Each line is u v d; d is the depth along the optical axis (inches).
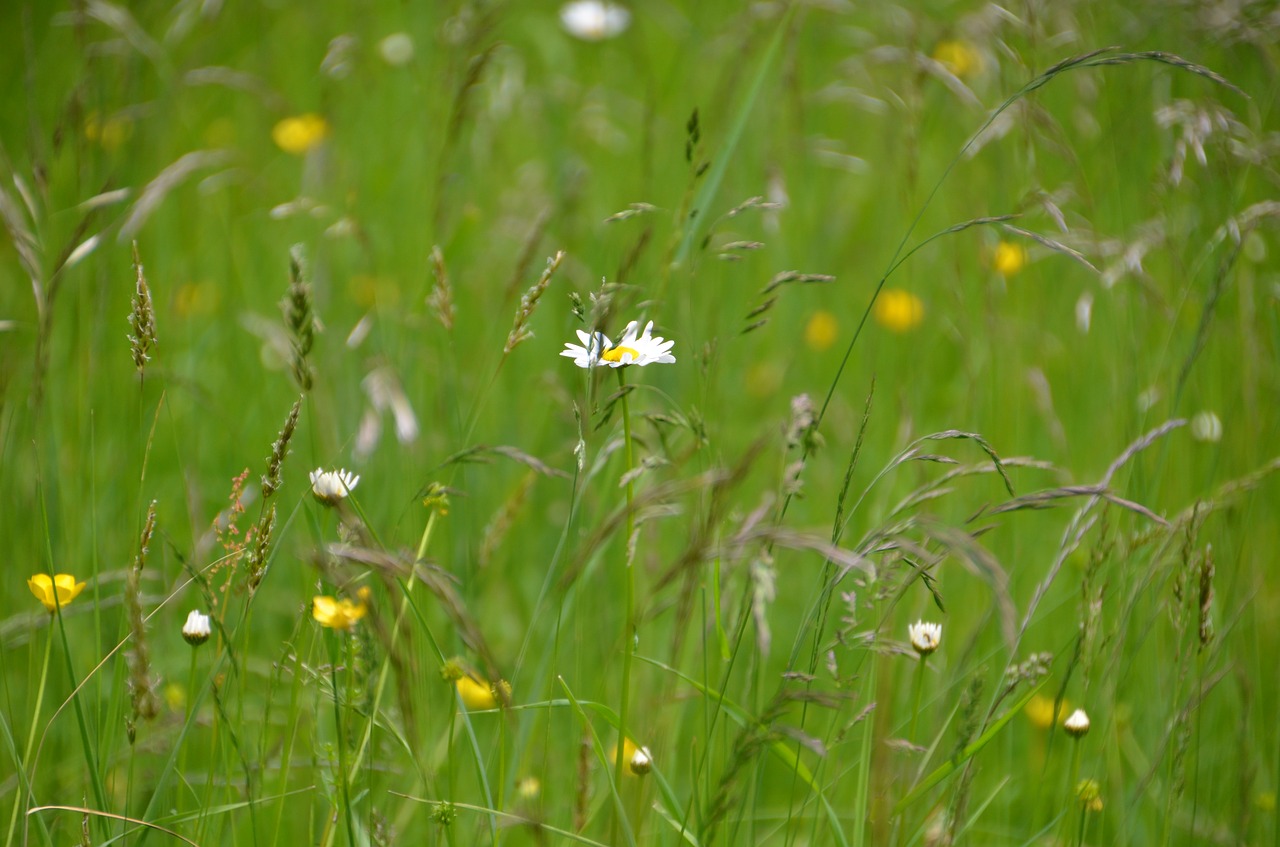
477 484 166.4
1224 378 166.1
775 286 155.6
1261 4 166.2
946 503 165.6
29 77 163.3
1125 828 156.9
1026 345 170.9
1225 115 163.5
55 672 158.1
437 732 159.2
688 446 156.3
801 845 157.8
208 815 153.6
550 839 154.9
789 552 167.0
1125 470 163.2
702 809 155.4
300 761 157.2
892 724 158.7
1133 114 170.6
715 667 158.7
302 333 151.6
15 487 161.6
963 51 213.6
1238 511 160.4
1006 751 159.3
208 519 165.0
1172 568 158.2
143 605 156.9
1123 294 166.2
